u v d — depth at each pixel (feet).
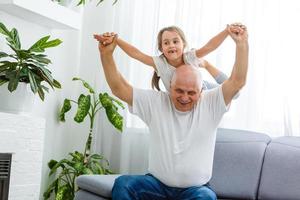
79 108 12.28
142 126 12.90
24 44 11.32
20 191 9.98
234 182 10.09
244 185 10.00
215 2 12.15
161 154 7.63
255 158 10.14
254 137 10.54
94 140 13.37
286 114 11.06
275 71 11.34
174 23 12.54
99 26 13.55
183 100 7.49
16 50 9.70
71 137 13.48
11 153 9.66
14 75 9.53
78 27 11.94
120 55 13.16
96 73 13.47
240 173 10.12
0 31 9.71
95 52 13.53
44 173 12.46
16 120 9.78
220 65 11.82
